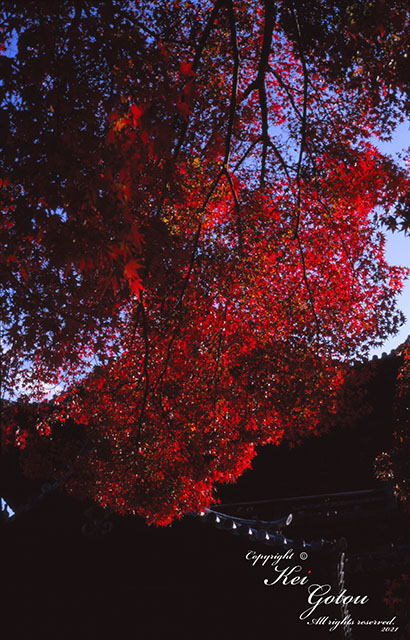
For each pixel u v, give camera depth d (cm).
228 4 909
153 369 1154
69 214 627
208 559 949
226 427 1151
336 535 1508
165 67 647
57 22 786
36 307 969
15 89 694
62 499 986
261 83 1022
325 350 1195
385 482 1516
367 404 1209
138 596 920
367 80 1080
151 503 968
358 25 905
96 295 987
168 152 886
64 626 895
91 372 1120
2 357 976
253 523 1005
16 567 915
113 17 715
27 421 1195
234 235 1187
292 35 1084
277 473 1681
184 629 912
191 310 1120
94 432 1088
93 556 934
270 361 1170
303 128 1070
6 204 730
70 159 646
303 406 1172
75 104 752
